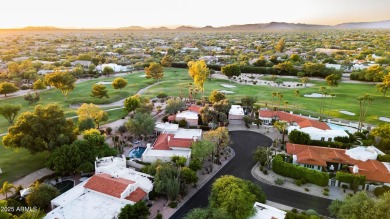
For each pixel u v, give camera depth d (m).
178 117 128.00
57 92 182.88
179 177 77.62
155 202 73.50
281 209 71.25
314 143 104.81
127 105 135.38
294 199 76.00
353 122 128.50
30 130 89.81
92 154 85.38
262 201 70.25
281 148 104.69
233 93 181.12
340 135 107.06
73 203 66.81
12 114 135.12
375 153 92.44
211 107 142.62
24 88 195.88
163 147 96.19
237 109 140.00
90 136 92.06
